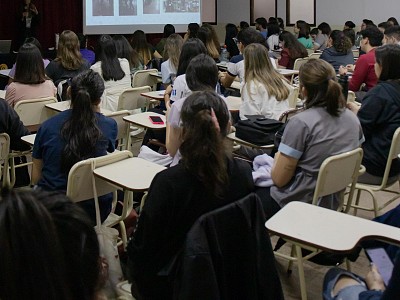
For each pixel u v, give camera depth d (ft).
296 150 7.83
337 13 34.81
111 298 4.93
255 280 5.73
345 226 5.72
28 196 2.57
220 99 6.00
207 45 20.74
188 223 5.59
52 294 2.43
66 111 8.13
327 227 5.69
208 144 5.46
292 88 13.16
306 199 7.97
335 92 7.77
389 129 9.53
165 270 5.67
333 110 7.82
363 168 8.80
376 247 5.89
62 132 7.86
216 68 9.84
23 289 2.40
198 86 9.73
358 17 33.96
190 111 5.73
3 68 23.67
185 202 5.52
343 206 8.98
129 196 8.39
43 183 8.02
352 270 9.27
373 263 5.65
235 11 39.01
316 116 7.82
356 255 7.95
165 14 34.19
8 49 25.71
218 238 5.43
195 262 5.20
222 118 5.91
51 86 13.16
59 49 16.19
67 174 7.93
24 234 2.43
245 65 12.07
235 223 5.60
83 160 7.64
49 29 31.63
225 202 5.68
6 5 29.78
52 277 2.45
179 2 34.73
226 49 28.45
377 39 17.25
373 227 5.73
